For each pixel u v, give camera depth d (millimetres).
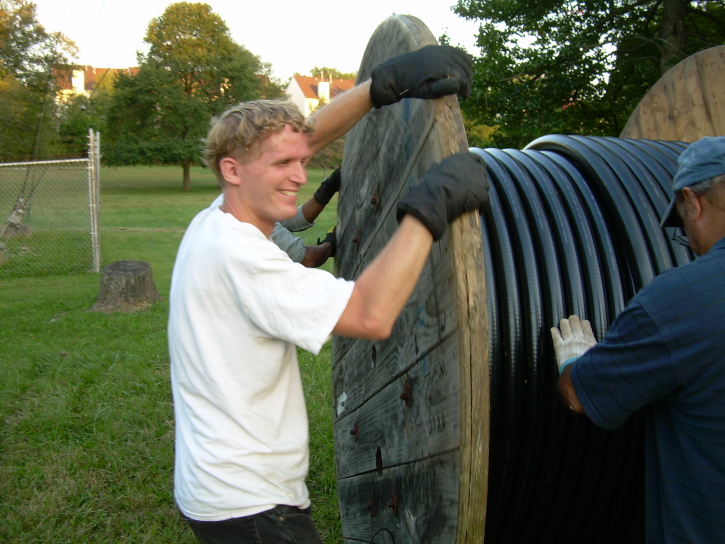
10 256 15930
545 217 2596
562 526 2611
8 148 39906
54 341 7922
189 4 59812
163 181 66062
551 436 2344
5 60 41094
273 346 1829
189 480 1872
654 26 18953
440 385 1977
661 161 3076
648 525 1872
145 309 9984
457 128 1952
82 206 23297
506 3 17750
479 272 1769
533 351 2301
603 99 18656
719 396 1604
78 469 4379
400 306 1630
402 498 2404
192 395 1863
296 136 1783
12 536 3635
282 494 1911
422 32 2324
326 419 5137
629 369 1719
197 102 57875
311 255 3873
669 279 1662
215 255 1749
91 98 52812
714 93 4387
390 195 2662
